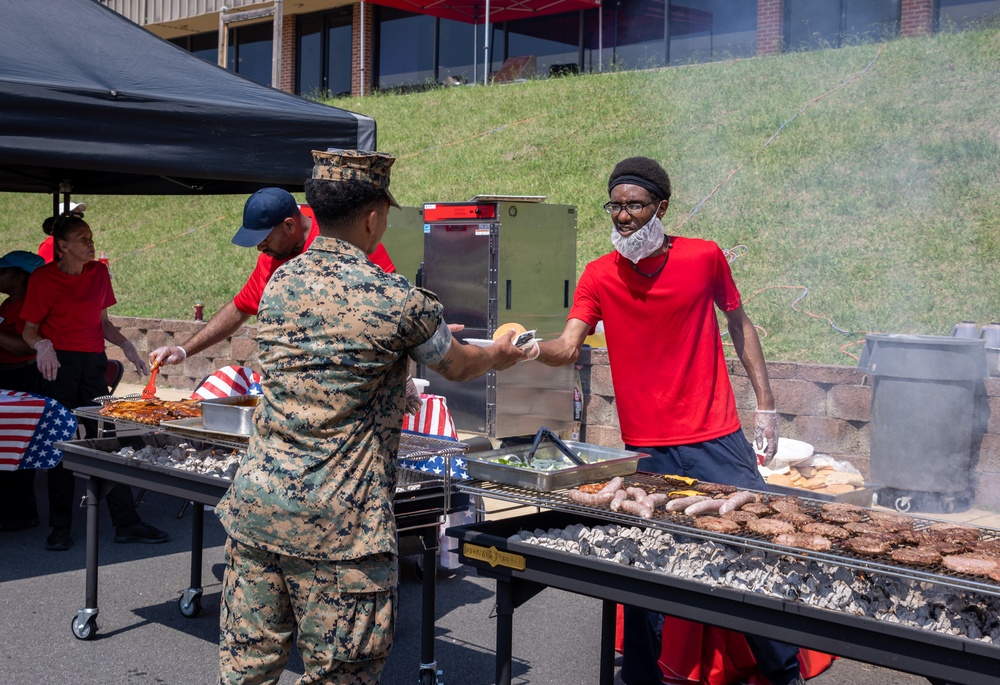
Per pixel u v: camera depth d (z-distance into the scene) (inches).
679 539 118.6
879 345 250.8
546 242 341.7
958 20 577.6
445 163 572.1
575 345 142.7
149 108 205.8
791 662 144.3
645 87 603.2
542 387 325.4
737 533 109.3
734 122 518.0
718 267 143.9
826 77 537.0
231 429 153.7
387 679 161.3
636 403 144.3
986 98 456.8
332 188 105.3
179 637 180.5
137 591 205.2
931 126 448.5
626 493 120.6
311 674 104.5
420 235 403.9
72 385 236.5
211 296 496.7
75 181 332.2
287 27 913.5
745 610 100.5
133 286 530.9
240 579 106.2
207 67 243.9
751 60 595.2
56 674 163.0
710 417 143.4
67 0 246.8
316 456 101.6
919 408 244.8
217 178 218.5
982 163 406.9
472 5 736.3
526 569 117.6
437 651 173.9
